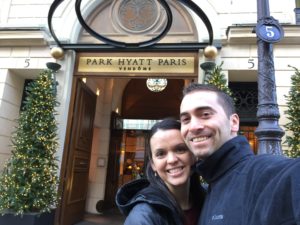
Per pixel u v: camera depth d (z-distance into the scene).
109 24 7.45
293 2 6.85
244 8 6.91
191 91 1.46
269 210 0.87
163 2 5.77
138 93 11.59
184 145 1.60
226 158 1.30
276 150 3.17
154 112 11.34
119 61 7.05
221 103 1.41
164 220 1.36
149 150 1.75
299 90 5.62
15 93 7.57
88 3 7.36
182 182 1.57
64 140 6.71
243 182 1.11
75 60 7.18
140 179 1.70
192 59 6.83
